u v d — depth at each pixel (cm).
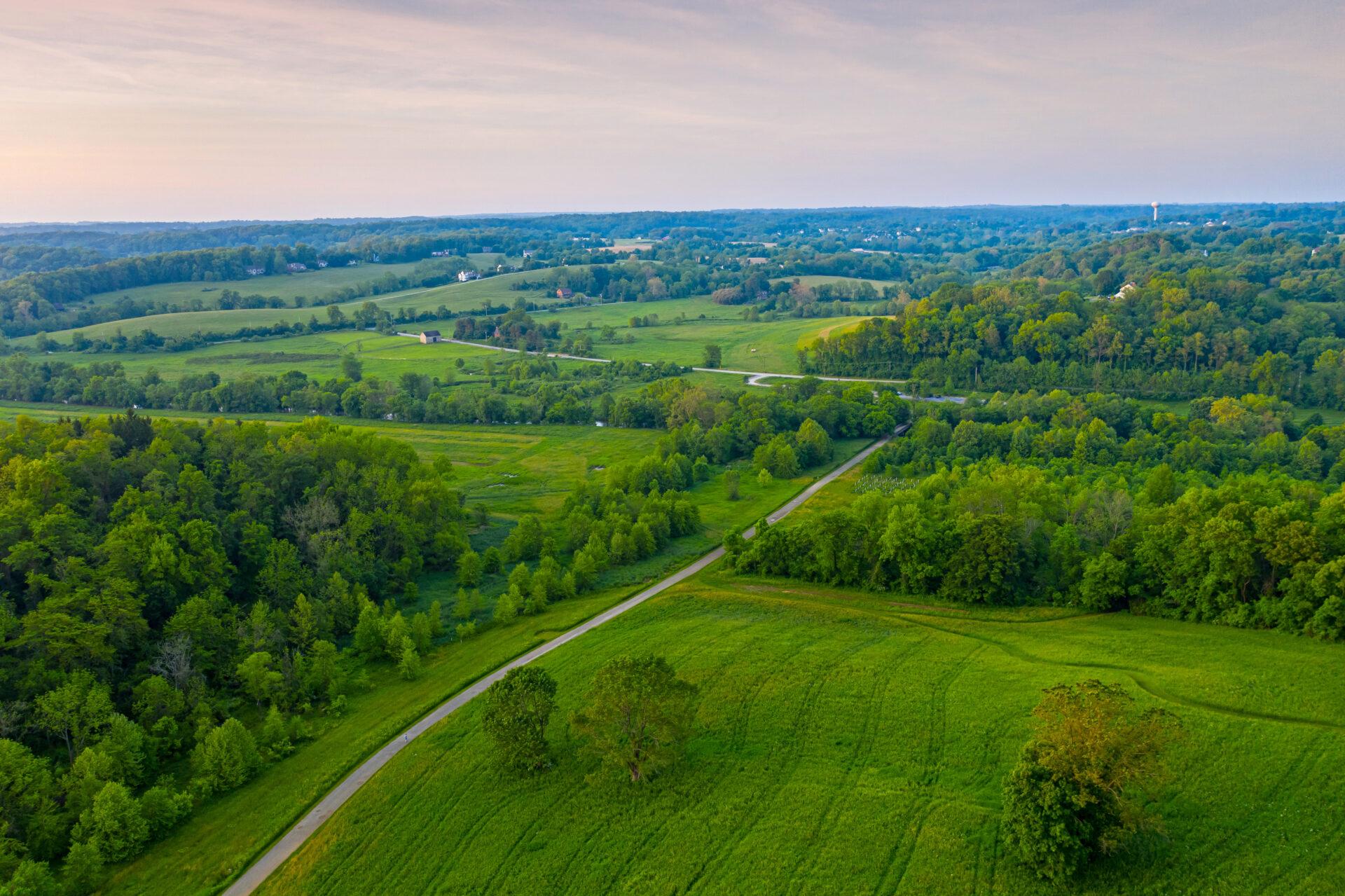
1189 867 5181
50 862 6569
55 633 8012
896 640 8962
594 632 9919
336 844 6450
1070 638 8669
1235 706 6831
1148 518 9919
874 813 6053
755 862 5734
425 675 9331
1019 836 5353
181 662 8444
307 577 10525
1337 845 5212
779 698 7775
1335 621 7862
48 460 10331
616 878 5769
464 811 6650
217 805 7212
